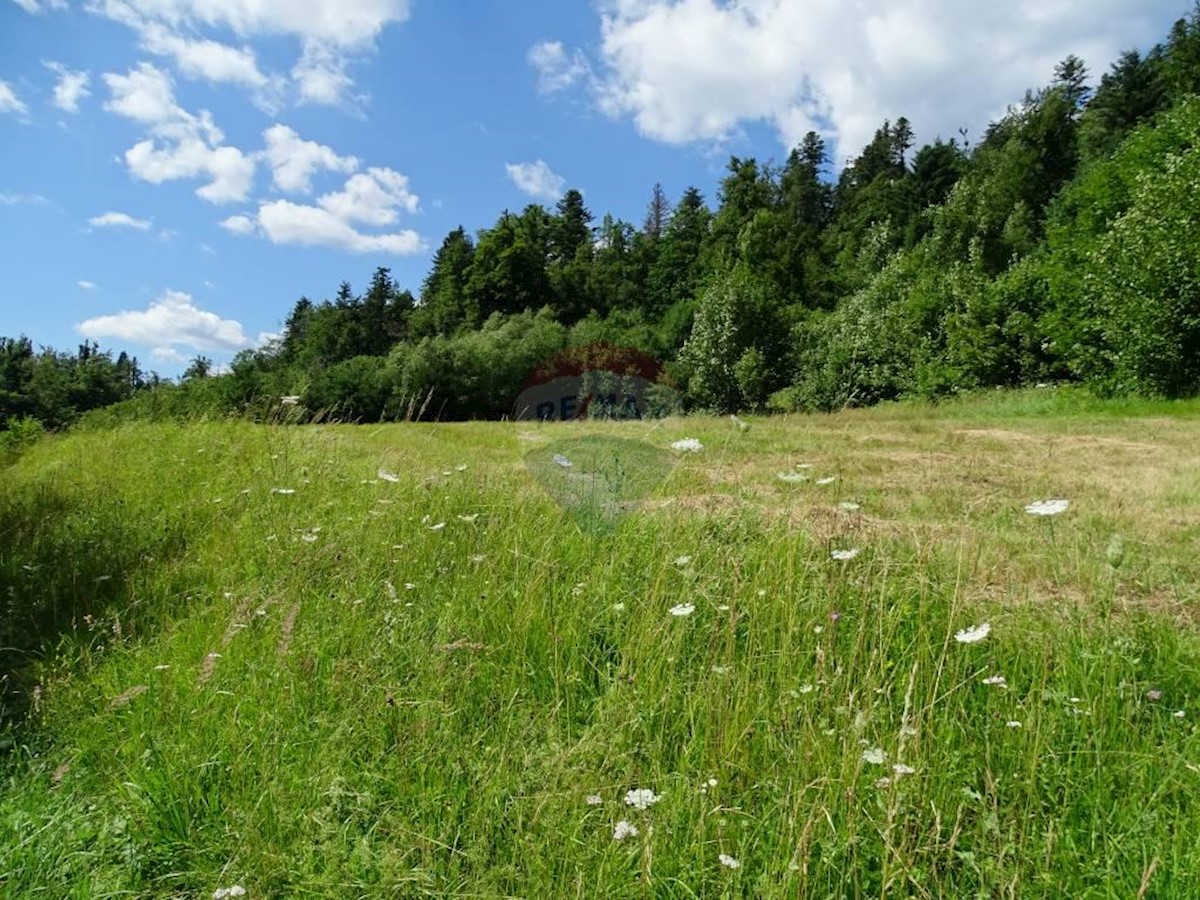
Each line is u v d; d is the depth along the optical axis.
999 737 2.34
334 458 7.13
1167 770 2.15
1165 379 14.86
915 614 3.16
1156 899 1.70
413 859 2.01
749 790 2.18
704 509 4.82
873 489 6.22
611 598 3.45
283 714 2.62
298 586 3.72
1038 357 20.53
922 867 1.80
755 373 28.62
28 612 3.77
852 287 45.72
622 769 2.32
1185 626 3.13
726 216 60.75
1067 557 3.97
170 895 1.94
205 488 5.99
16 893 1.91
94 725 2.67
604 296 65.19
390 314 72.00
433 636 3.21
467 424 16.12
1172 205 14.82
